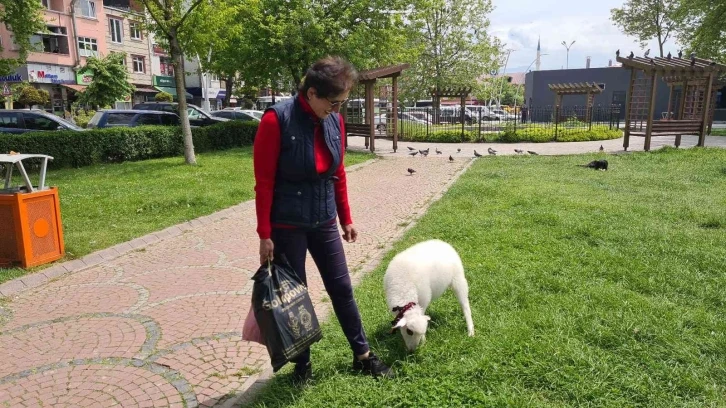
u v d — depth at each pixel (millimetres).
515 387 2986
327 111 2748
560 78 53625
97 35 36781
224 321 4441
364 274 5379
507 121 29578
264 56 18891
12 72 17500
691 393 2910
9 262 5836
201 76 40969
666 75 17281
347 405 2908
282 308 2803
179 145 16500
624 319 3734
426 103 54219
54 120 15648
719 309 4000
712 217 6789
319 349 3609
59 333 4277
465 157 16953
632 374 3070
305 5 18578
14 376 3582
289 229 2896
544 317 3842
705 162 13078
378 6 19438
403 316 3301
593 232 6160
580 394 2889
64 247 6309
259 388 3268
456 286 3793
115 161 14969
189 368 3633
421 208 8906
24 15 16125
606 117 36031
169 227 7637
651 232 6121
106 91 29219
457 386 3000
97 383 3453
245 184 10977
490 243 5965
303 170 2791
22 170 5758
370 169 14359
